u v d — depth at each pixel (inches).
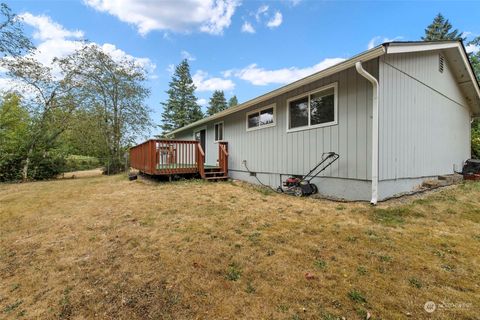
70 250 129.2
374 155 188.9
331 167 225.9
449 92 314.3
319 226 149.7
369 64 200.1
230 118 397.4
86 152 681.6
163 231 147.9
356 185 205.9
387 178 205.2
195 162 351.9
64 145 557.0
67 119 558.6
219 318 75.9
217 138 444.5
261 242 128.1
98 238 142.8
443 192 227.1
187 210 191.0
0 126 475.5
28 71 474.9
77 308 85.0
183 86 1337.4
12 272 111.3
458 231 139.3
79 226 164.9
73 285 98.2
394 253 112.1
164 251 121.4
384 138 201.6
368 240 127.0
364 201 200.1
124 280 99.0
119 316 80.1
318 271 98.8
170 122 1321.4
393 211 172.6
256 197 236.8
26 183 423.5
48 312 83.8
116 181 392.8
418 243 123.0
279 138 290.5
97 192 289.3
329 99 227.9
